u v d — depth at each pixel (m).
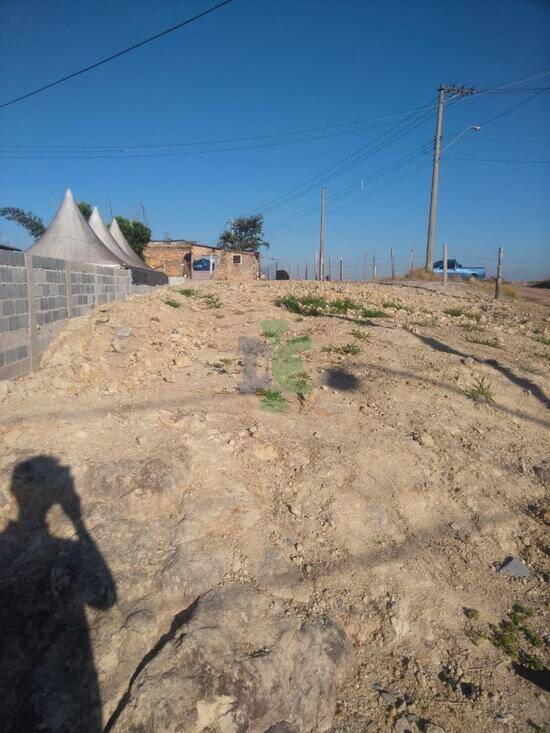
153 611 2.77
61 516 3.15
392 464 4.04
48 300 6.25
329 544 3.30
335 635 2.80
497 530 3.71
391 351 6.58
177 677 2.43
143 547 3.04
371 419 4.67
